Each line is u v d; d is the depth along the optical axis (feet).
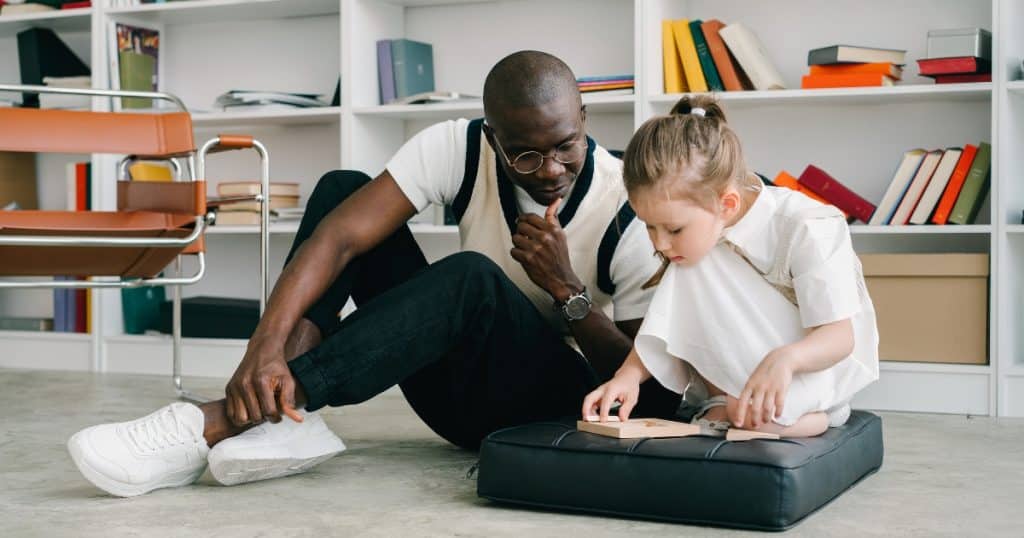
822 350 5.39
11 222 8.98
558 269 6.12
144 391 11.19
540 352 6.39
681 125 5.48
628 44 12.32
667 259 6.05
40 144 8.93
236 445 5.77
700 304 5.80
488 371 6.34
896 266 10.19
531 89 5.71
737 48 10.89
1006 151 9.90
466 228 6.65
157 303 13.75
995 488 6.26
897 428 8.95
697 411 6.27
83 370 13.35
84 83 13.61
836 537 5.00
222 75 14.06
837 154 11.50
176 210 9.14
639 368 5.90
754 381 5.33
